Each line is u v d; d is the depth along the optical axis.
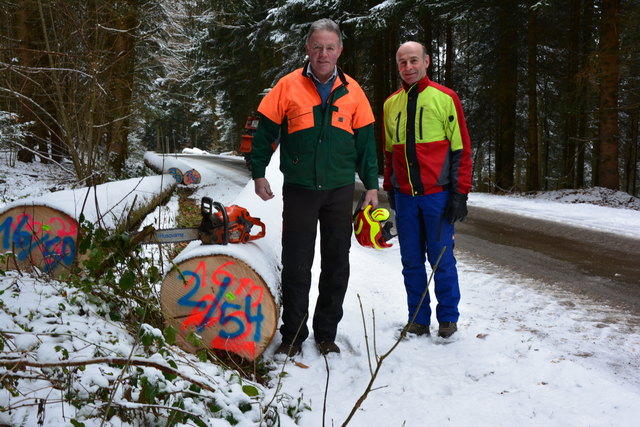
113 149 12.18
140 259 3.01
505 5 15.39
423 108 3.27
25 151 13.95
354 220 3.20
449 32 20.45
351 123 3.11
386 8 15.03
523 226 7.93
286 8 17.89
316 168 3.00
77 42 8.66
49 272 3.30
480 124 21.19
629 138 21.38
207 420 1.83
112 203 5.42
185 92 28.56
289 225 3.08
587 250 6.20
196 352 2.85
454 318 3.33
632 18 12.22
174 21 14.72
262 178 3.12
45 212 3.64
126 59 11.33
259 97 26.97
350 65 20.42
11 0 8.41
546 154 23.84
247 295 2.82
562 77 18.70
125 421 1.87
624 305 4.07
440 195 3.30
